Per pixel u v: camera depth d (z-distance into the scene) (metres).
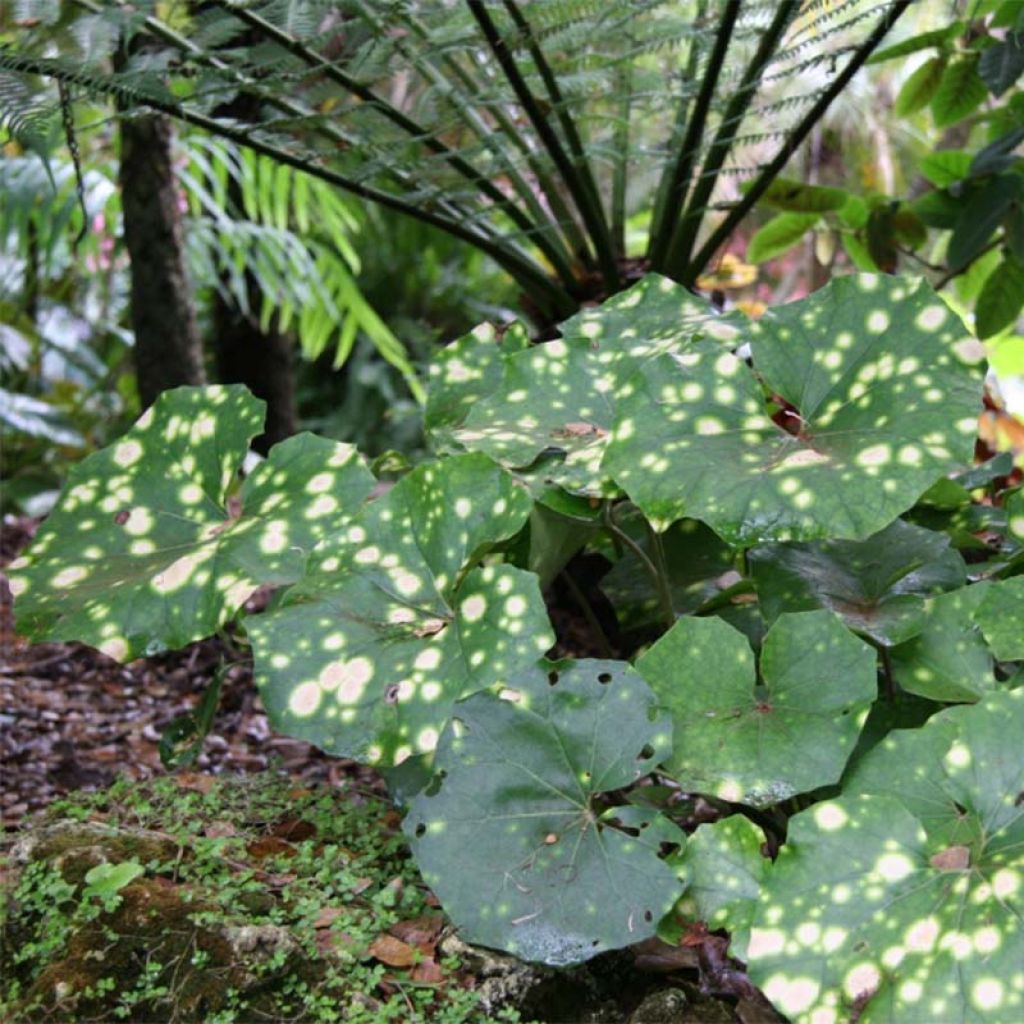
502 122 1.68
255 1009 0.88
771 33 1.46
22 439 3.06
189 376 1.97
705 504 0.92
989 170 1.56
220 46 1.72
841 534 0.88
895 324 0.98
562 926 0.88
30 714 1.61
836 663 0.93
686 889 0.91
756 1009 0.90
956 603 0.99
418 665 0.94
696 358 1.00
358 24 1.48
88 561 1.04
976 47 1.61
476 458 0.99
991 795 0.86
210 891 0.95
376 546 1.01
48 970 0.90
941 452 0.91
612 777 0.92
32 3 1.35
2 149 2.01
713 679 0.96
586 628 1.75
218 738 1.56
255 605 1.82
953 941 0.81
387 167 1.54
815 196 1.74
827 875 0.85
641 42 1.55
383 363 4.14
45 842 1.00
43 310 3.26
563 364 1.10
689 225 1.66
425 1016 0.89
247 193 2.14
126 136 1.87
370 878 1.02
